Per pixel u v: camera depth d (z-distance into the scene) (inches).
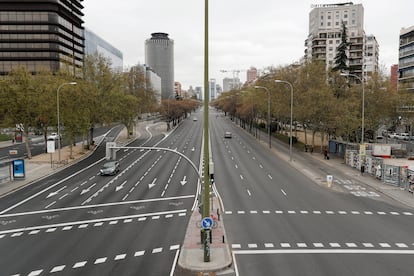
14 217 1079.6
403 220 1018.1
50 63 4901.6
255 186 1465.3
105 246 827.4
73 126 2262.6
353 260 737.0
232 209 1123.3
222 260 729.6
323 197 1289.4
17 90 2138.3
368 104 2407.7
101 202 1235.9
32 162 2127.2
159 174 1739.7
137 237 885.2
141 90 4867.1
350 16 6107.3
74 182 1583.4
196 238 862.5
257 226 957.2
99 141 3304.6
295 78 2726.4
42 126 2559.1
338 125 2169.0
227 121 6171.3
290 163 2058.3
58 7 4918.8
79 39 5753.0
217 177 1646.2
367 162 1756.9
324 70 2625.5
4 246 840.9
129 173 1776.6
